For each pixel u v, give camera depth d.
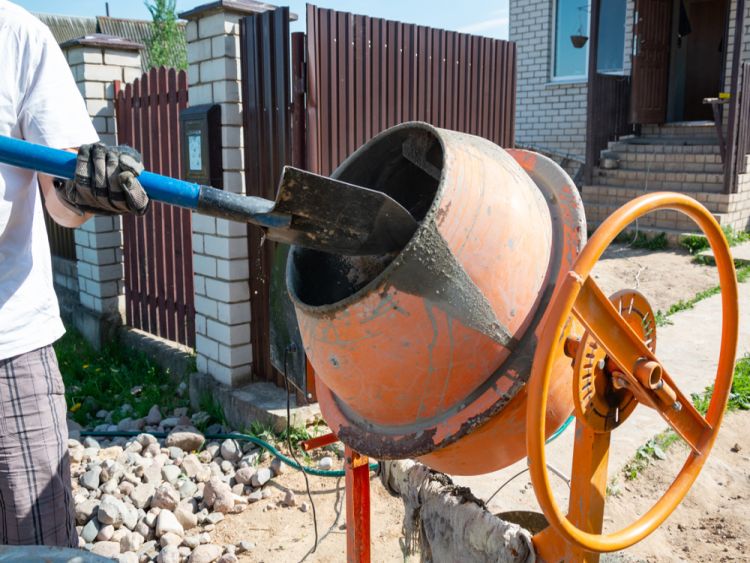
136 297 5.92
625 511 3.14
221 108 4.26
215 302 4.47
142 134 5.50
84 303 6.34
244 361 4.43
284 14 3.87
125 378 5.34
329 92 4.06
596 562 1.57
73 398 4.98
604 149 10.30
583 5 11.59
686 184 9.10
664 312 6.12
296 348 2.34
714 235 1.51
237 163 4.30
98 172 1.40
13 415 1.90
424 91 4.74
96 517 3.14
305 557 2.98
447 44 4.86
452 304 1.38
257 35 4.08
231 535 3.18
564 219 1.60
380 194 1.38
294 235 1.44
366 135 4.35
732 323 1.62
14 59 1.83
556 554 1.55
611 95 10.26
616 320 1.41
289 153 4.03
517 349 1.45
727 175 8.56
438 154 1.71
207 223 4.44
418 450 1.46
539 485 1.29
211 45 4.27
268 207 1.45
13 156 1.45
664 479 3.41
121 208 1.46
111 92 5.84
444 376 1.43
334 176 1.77
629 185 9.67
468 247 1.39
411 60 4.61
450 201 1.39
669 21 10.52
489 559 1.61
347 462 2.00
